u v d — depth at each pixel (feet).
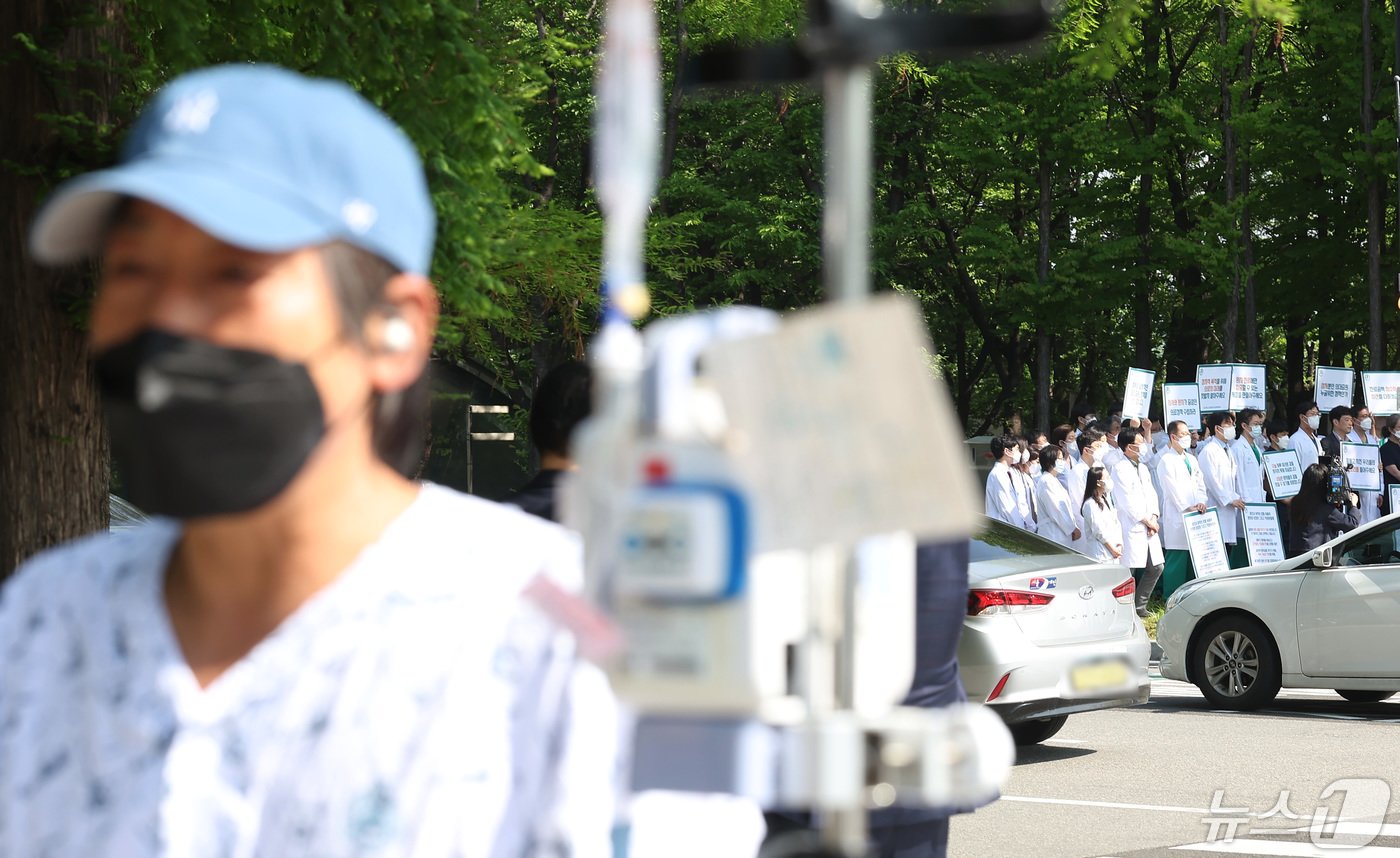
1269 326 179.73
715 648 6.04
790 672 6.34
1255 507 97.86
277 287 6.89
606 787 7.06
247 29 37.14
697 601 6.00
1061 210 181.37
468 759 6.93
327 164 6.99
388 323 7.28
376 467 7.47
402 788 6.91
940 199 183.21
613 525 6.12
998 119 154.10
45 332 35.27
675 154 157.17
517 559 7.24
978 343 215.10
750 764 6.08
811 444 5.77
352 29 34.65
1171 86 170.09
